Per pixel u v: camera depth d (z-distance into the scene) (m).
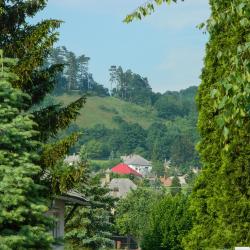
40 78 34.62
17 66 32.91
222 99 15.84
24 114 29.95
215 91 16.08
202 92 38.19
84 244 82.44
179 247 80.81
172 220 81.31
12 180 26.81
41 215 28.48
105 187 84.50
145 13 19.11
